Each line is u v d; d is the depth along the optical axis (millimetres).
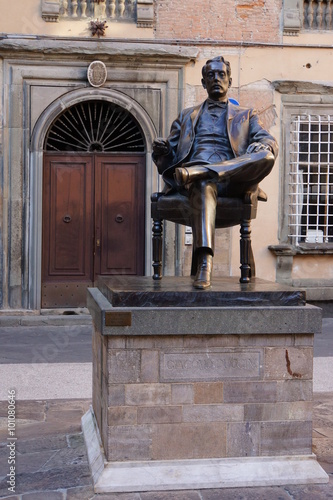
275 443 4535
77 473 4668
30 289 11594
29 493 4328
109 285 4824
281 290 4543
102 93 11547
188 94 11812
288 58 12008
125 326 4359
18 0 11242
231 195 5066
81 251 11875
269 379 4527
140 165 11906
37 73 11422
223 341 4488
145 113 11688
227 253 11797
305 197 12281
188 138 5340
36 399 6688
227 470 4438
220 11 11828
